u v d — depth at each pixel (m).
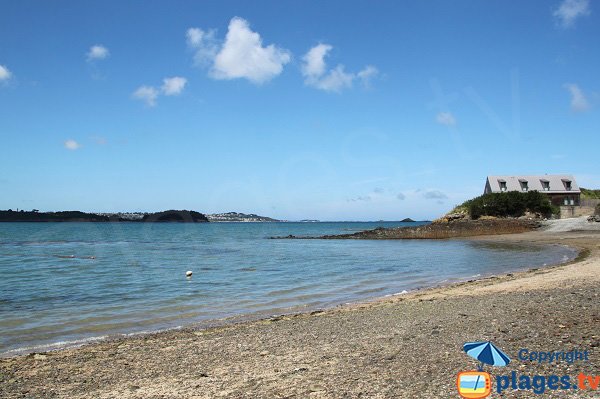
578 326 10.32
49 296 20.17
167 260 39.47
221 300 18.73
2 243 69.81
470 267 30.09
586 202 87.38
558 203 87.19
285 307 17.08
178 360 9.66
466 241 58.91
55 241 76.12
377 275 26.88
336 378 7.80
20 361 9.91
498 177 90.31
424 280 24.27
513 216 78.75
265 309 16.72
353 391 7.09
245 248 56.75
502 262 32.38
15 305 17.92
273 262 36.44
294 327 12.59
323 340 10.81
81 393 7.79
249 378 8.14
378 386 7.24
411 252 44.84
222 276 27.11
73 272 30.38
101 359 9.94
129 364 9.48
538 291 16.28
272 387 7.56
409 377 7.57
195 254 46.72
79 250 54.28
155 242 72.94
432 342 9.85
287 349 10.13
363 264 33.72
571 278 19.47
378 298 18.50
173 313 16.12
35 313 16.23
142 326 14.08
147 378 8.47
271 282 24.27
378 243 63.34
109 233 112.06
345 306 16.67
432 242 61.00
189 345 10.98
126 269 32.16
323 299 18.77
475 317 12.16
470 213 82.75
